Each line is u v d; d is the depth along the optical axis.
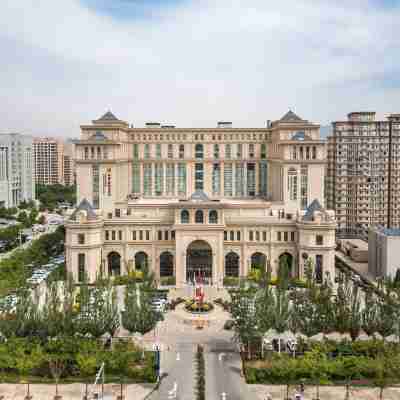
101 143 147.62
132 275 129.62
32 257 148.50
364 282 138.12
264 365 78.94
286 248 140.88
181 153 170.88
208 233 134.25
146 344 91.44
